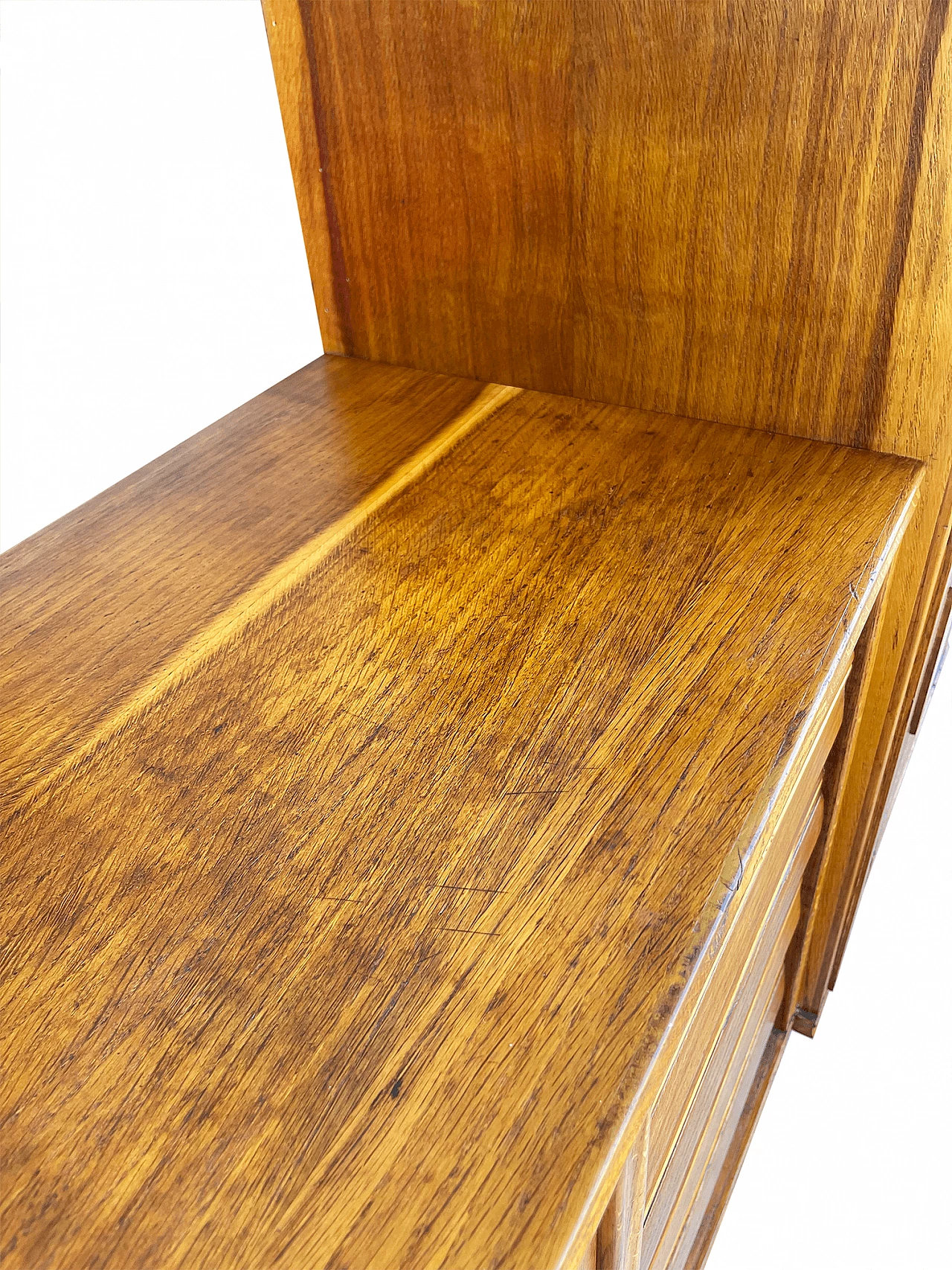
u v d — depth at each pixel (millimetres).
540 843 584
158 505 869
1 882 587
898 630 1001
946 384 803
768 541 776
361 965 534
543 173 844
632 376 924
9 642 748
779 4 696
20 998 532
